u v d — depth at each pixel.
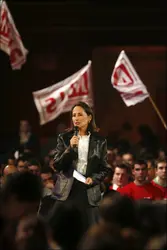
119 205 11.56
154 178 24.17
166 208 13.93
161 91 48.56
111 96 47.62
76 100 24.58
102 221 11.60
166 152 30.34
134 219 11.62
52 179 23.28
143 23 43.69
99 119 47.62
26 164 23.19
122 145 34.06
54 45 44.12
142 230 12.22
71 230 11.40
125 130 45.94
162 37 44.38
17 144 37.72
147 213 13.89
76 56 44.53
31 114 44.88
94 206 17.58
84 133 18.02
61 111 24.70
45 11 42.72
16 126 44.78
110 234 10.09
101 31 44.12
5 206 12.25
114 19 43.56
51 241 11.62
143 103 48.03
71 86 24.53
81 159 17.78
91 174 17.80
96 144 17.92
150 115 48.12
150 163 26.03
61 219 11.42
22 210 12.23
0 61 44.25
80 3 42.75
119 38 44.44
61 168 17.77
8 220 12.12
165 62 48.22
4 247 11.41
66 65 44.66
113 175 24.34
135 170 22.06
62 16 43.06
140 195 22.06
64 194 17.58
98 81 47.31
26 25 42.84
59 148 17.94
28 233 10.79
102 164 17.97
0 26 24.72
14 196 12.20
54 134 44.66
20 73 44.66
